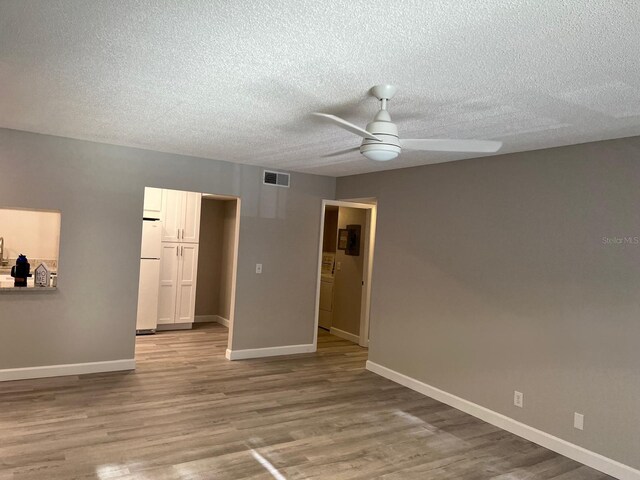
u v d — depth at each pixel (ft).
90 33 6.77
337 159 16.05
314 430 12.28
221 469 9.95
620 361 10.64
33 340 14.80
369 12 5.64
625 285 10.61
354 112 10.02
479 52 6.63
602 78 7.36
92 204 15.47
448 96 8.62
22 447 10.39
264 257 19.17
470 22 5.75
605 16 5.41
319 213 20.48
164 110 10.81
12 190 14.19
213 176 17.70
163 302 22.80
